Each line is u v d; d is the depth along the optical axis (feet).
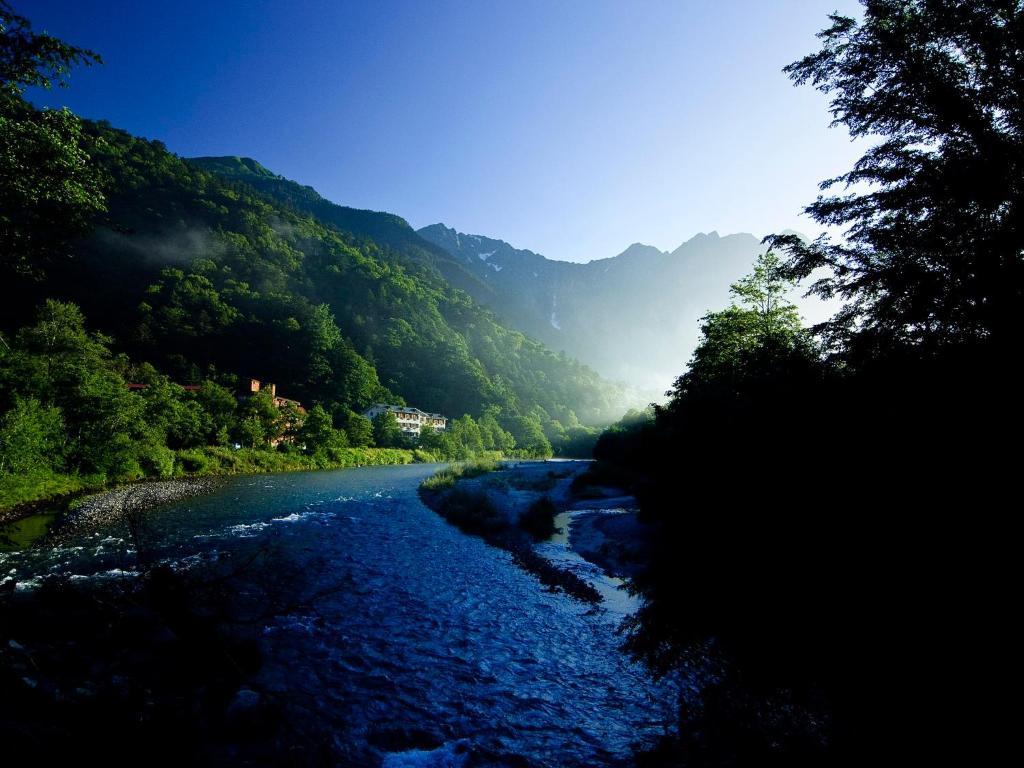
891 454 29.86
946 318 29.73
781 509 37.35
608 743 23.86
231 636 30.76
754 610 36.40
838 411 34.60
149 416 159.63
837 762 20.75
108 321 333.01
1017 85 28.96
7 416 97.76
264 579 47.47
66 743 15.30
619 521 80.33
